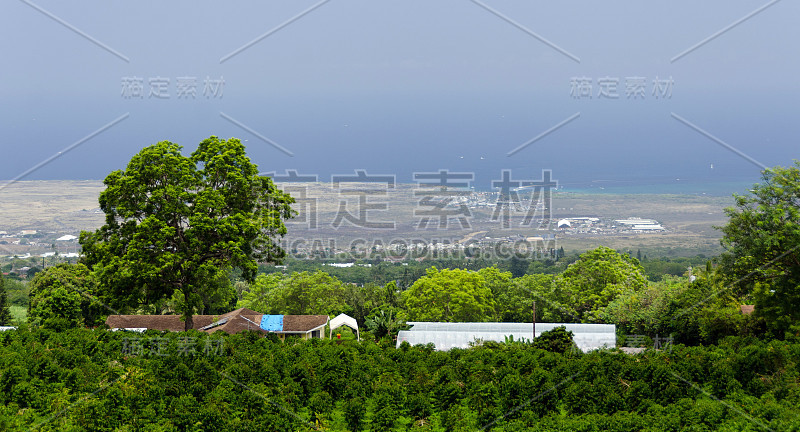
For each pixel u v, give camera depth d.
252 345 44.75
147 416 32.47
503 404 36.38
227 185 54.47
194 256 51.62
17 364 37.38
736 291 56.00
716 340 53.91
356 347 46.28
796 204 50.41
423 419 35.84
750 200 51.91
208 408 32.59
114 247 51.66
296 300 84.50
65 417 32.25
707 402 35.84
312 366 39.81
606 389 36.97
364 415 35.72
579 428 32.97
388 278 130.12
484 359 43.09
